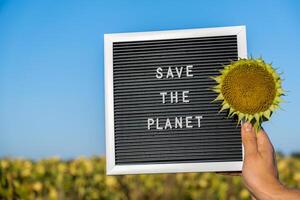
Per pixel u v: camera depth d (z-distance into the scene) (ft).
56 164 12.73
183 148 4.38
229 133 4.36
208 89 4.39
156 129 4.42
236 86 3.85
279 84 3.80
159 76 4.45
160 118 4.42
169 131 4.41
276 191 3.53
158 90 4.44
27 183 11.84
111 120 4.45
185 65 4.43
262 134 3.77
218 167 4.33
